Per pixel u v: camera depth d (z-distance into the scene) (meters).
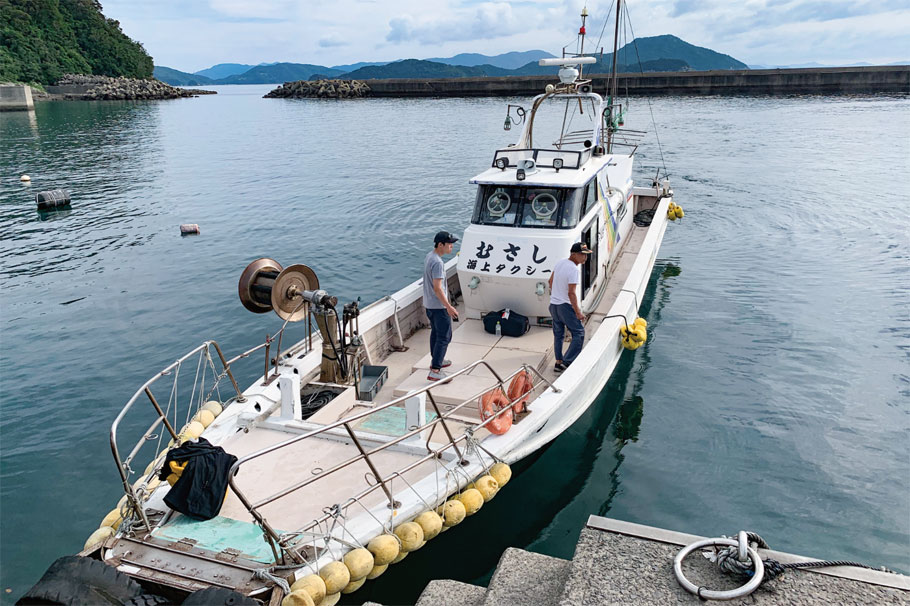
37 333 10.12
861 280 11.29
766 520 5.57
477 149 29.11
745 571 2.75
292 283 6.25
